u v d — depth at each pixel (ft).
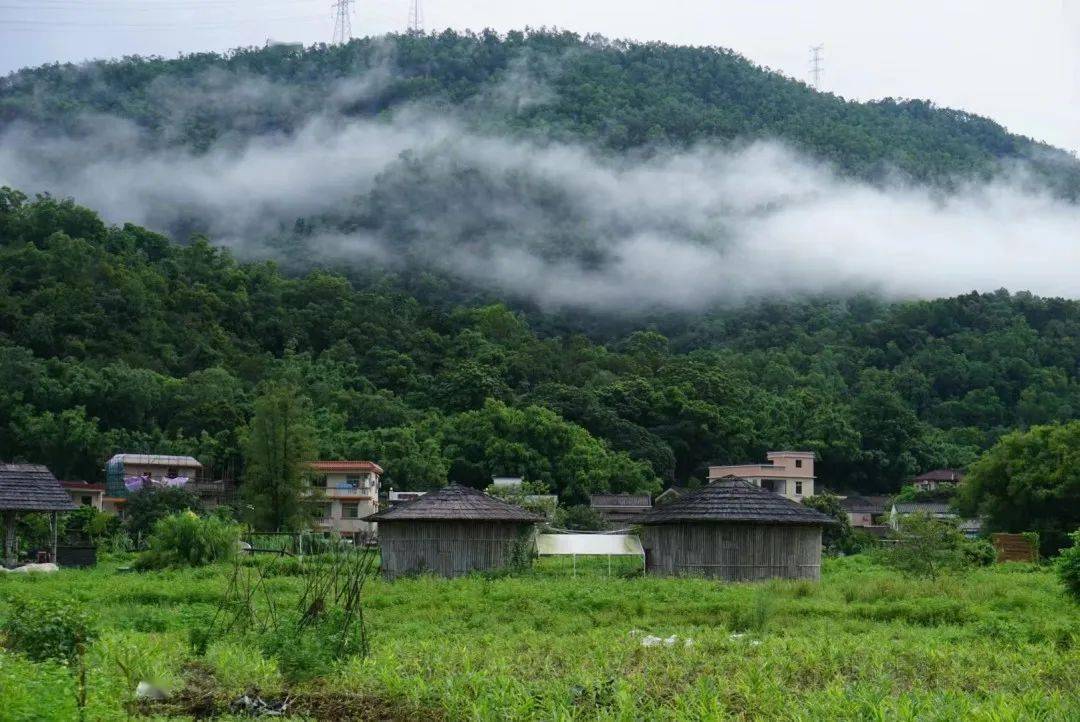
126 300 356.79
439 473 273.54
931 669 60.29
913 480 328.08
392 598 102.27
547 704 47.91
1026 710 46.32
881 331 474.08
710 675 56.65
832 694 48.96
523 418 288.10
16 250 372.38
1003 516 199.52
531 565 139.54
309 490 208.44
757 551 134.82
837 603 99.14
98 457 269.03
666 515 136.87
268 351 385.50
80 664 49.42
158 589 106.63
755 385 405.59
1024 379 410.31
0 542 153.69
